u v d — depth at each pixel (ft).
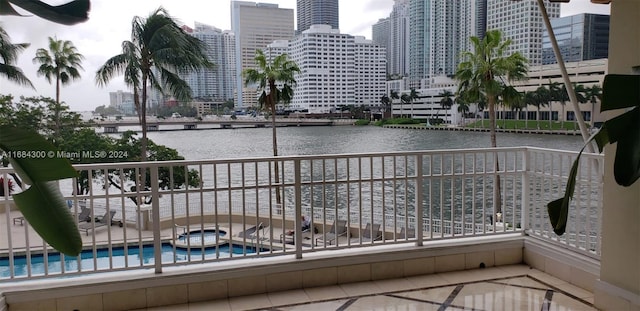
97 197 10.08
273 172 13.16
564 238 12.19
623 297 9.36
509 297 10.80
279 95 57.11
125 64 49.93
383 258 11.97
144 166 10.24
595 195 11.30
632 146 6.17
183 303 10.53
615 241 9.59
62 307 9.75
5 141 4.52
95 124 49.11
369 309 10.21
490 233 13.19
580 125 14.17
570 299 10.62
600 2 12.43
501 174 13.17
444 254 12.49
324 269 11.55
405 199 12.38
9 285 9.59
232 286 10.88
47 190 4.74
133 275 10.27
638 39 8.77
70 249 4.76
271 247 11.44
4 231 31.73
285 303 10.53
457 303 10.49
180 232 31.94
